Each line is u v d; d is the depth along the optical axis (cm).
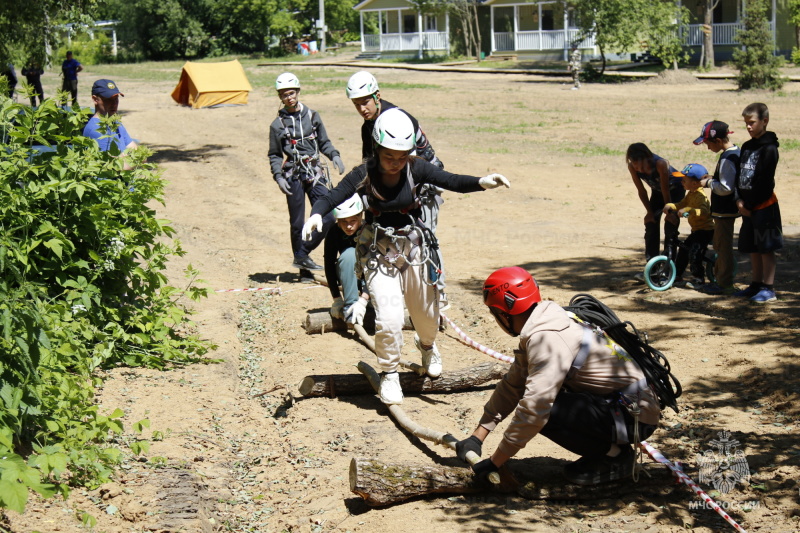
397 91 3559
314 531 439
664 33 3703
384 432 559
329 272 776
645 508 443
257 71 5025
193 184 1770
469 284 980
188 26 6581
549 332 429
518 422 432
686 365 664
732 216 872
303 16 7306
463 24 5581
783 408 563
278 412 604
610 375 438
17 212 598
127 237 667
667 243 922
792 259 1077
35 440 468
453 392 637
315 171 959
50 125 653
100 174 676
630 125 2458
